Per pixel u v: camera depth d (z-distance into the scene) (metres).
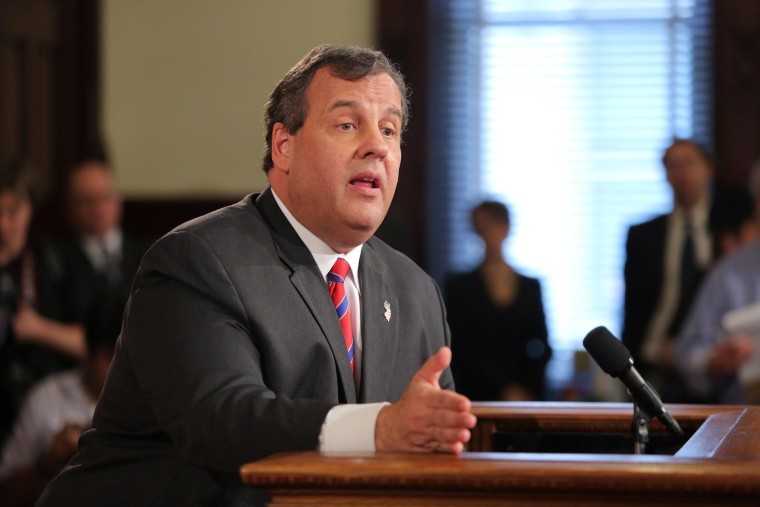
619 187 17.86
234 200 17.50
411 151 17.97
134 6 18.11
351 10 17.77
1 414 13.06
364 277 6.13
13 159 14.10
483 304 15.52
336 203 5.75
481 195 18.14
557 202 18.00
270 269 5.62
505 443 6.01
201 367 5.09
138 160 18.06
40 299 13.88
